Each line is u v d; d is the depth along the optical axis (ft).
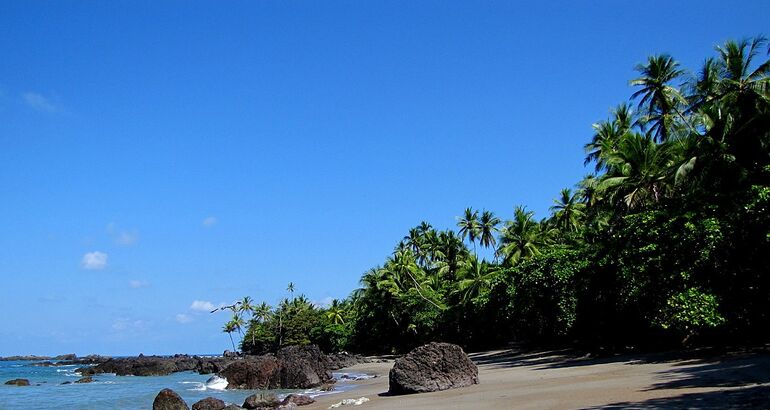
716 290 82.38
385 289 258.16
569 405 46.62
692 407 38.37
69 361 479.00
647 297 92.07
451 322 229.45
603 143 157.17
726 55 112.68
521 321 155.94
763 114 94.07
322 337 326.85
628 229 99.45
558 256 132.26
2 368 360.69
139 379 188.24
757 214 77.97
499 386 73.00
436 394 71.36
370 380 126.00
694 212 86.22
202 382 158.92
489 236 274.36
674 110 141.79
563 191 208.13
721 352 87.04
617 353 116.67
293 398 79.56
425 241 310.86
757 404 37.01
